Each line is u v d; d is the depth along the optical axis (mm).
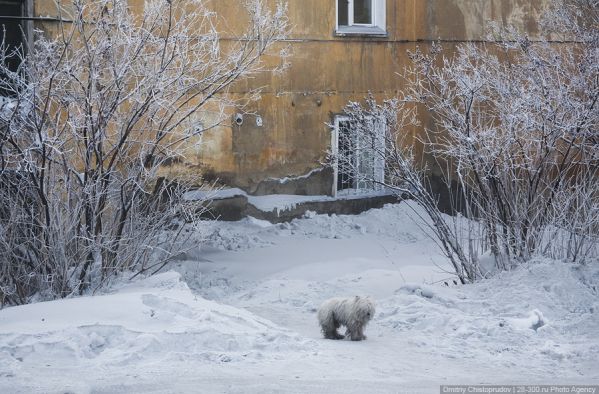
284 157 26031
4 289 14227
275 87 25781
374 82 27578
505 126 16812
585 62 17672
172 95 15820
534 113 16672
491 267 16516
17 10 21734
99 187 14711
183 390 9242
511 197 16344
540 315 13617
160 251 16781
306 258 21250
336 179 26891
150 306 12438
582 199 16312
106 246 14508
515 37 23391
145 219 15391
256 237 23094
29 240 14391
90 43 15211
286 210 25609
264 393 9250
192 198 22438
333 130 26891
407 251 22516
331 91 26844
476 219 16984
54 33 21609
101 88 14820
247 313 13297
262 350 11516
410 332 13461
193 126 16453
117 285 14453
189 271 19484
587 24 24203
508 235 16188
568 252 15992
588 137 17172
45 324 11422
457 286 15695
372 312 12805
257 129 25469
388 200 27266
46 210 14281
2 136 14328
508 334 13008
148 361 10656
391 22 27844
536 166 16391
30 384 9297
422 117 27734
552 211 16359
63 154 14406
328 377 10289
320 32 26531
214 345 11305
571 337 13148
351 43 27109
